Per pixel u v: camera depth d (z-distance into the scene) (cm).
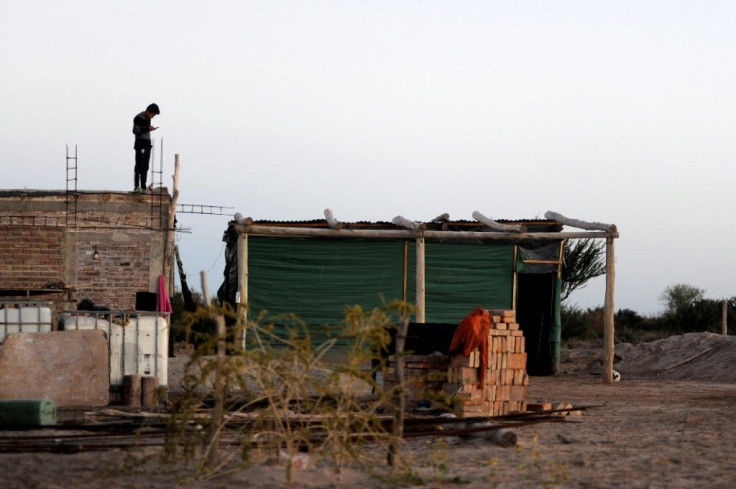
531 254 3000
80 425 1341
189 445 1095
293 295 2836
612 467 1150
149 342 1766
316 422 1274
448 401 1252
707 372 2989
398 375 1173
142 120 2675
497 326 1723
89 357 1641
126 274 2620
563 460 1202
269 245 2834
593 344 4669
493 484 1032
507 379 1725
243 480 1002
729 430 1523
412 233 2669
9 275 2578
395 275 2911
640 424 1608
